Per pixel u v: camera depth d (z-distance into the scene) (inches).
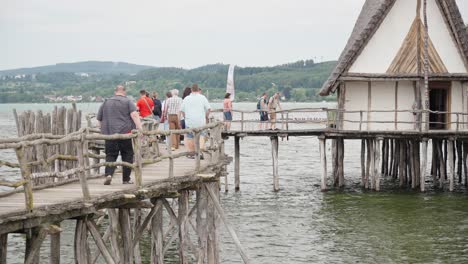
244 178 1561.3
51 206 413.1
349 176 1566.2
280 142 3011.8
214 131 768.3
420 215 1063.0
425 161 1267.2
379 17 1325.0
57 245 434.0
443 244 879.7
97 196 462.9
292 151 2423.7
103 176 627.8
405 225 991.6
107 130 571.5
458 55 1339.8
